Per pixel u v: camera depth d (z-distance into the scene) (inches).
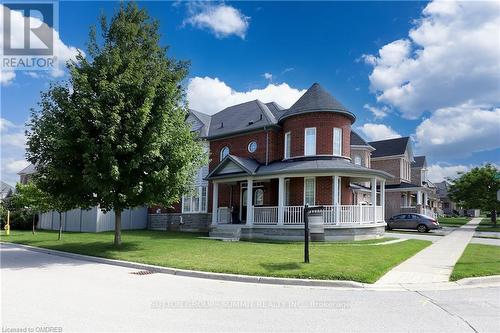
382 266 430.3
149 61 629.0
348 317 248.4
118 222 650.2
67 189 586.9
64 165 542.9
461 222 1808.6
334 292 327.3
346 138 896.3
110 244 686.5
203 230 1066.7
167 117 582.9
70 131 531.8
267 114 1024.2
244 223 905.5
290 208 813.9
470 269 417.1
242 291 327.9
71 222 1195.9
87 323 227.3
